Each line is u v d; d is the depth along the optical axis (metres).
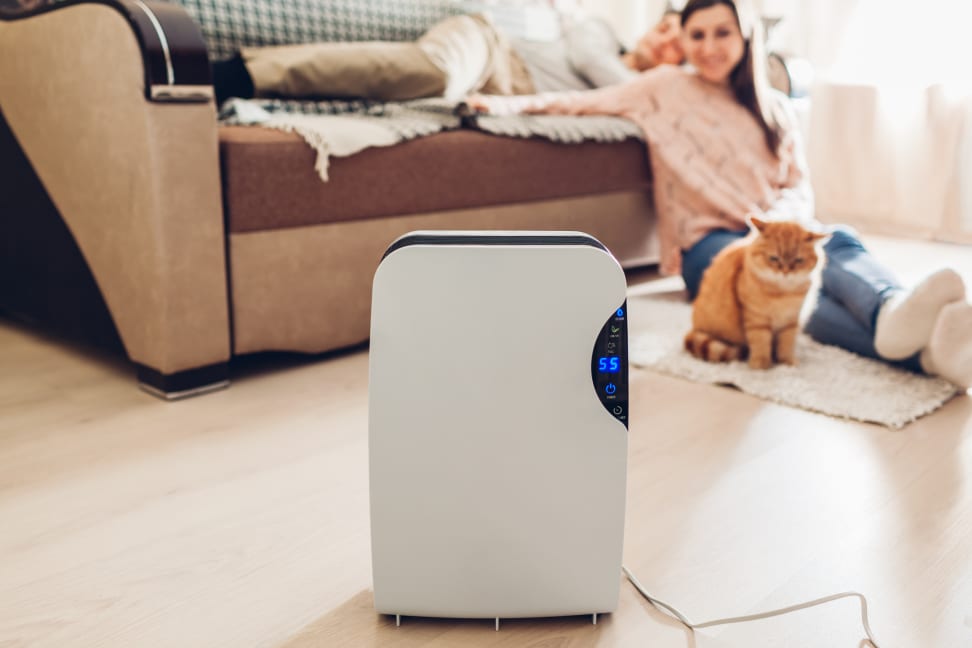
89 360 1.65
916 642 0.80
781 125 2.16
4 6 1.82
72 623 0.82
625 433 0.77
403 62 2.04
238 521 1.02
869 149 3.06
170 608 0.84
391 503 0.78
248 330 1.51
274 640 0.80
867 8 2.97
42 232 1.64
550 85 2.53
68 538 0.98
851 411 1.38
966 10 2.76
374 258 1.66
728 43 2.09
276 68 1.85
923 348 1.50
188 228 1.36
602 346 0.75
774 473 1.17
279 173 1.47
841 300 1.69
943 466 1.19
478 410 0.76
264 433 1.30
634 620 0.83
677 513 1.05
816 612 0.84
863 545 0.98
